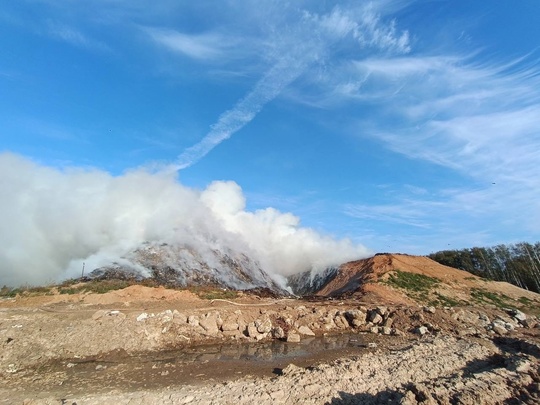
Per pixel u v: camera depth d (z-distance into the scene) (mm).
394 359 20688
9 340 22953
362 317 34312
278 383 16500
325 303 40531
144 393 15602
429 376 18641
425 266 64625
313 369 18625
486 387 15977
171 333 26562
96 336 24203
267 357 23359
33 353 21859
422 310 35062
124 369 20125
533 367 19719
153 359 22344
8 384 17734
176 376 18938
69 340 23469
